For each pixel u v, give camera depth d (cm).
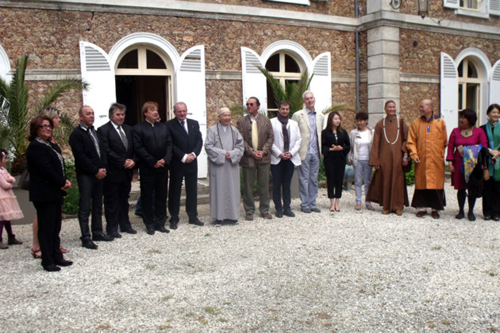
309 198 701
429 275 429
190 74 870
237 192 629
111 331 324
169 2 848
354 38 1066
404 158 672
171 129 599
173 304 367
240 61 928
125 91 1112
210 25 894
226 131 624
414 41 1081
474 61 1233
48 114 470
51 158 430
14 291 396
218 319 341
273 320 339
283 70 1003
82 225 520
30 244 552
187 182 621
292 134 662
